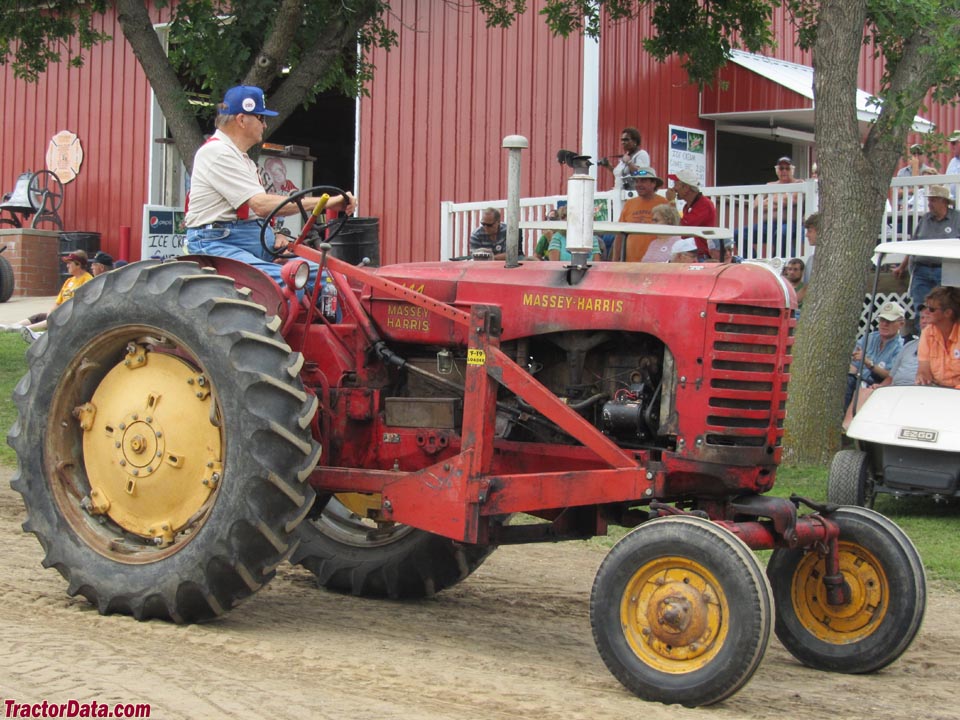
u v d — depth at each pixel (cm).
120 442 624
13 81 2548
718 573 501
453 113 1855
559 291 592
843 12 1120
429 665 551
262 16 1248
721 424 553
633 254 1148
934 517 998
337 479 618
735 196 1571
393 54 1909
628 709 493
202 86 1346
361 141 1950
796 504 607
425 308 605
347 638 603
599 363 598
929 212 1302
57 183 2480
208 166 687
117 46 2400
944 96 1127
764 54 1988
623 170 1559
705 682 497
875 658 584
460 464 579
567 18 1496
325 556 723
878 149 1136
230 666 527
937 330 1024
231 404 580
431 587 706
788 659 626
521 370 571
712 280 562
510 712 478
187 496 609
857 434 979
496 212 1307
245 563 580
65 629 577
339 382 644
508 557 854
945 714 523
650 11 1775
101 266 1797
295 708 467
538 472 612
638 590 522
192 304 596
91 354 630
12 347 1814
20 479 636
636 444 582
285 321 646
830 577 589
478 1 1533
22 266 2386
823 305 1138
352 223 736
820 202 1153
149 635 575
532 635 639
